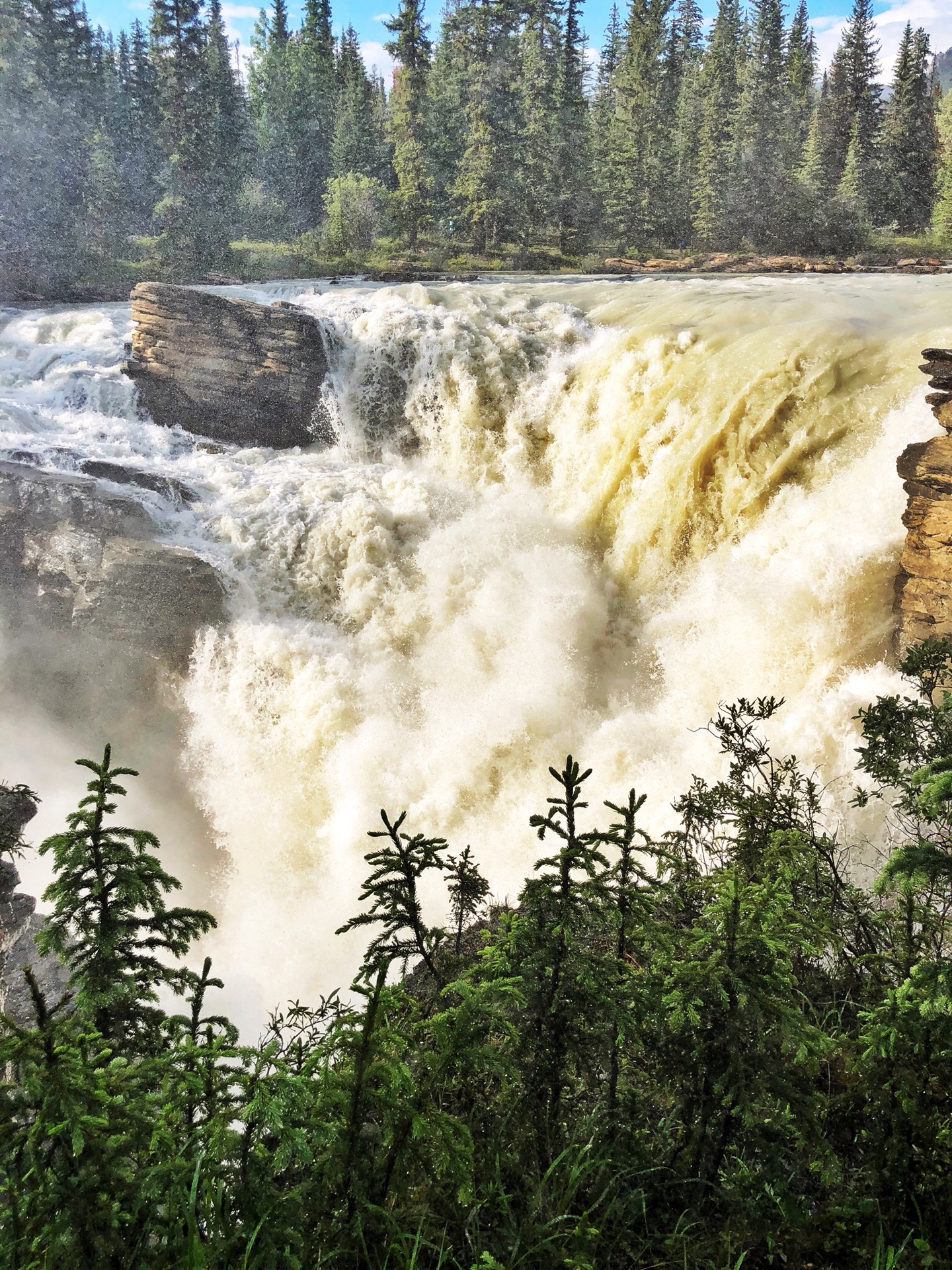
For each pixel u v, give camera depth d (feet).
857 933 15.35
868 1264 9.82
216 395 80.48
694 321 73.36
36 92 193.47
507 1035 10.93
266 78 299.79
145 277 194.08
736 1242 10.22
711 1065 10.63
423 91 239.91
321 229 225.35
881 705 16.61
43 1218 8.66
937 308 74.23
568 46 239.91
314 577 61.82
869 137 258.98
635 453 65.67
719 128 236.22
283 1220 8.73
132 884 11.48
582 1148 10.88
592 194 226.17
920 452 42.29
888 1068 10.46
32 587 59.26
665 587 61.31
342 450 79.05
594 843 11.60
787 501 57.47
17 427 74.23
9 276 162.50
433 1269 9.85
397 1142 9.45
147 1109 9.35
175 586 57.36
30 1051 9.13
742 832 16.19
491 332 75.72
